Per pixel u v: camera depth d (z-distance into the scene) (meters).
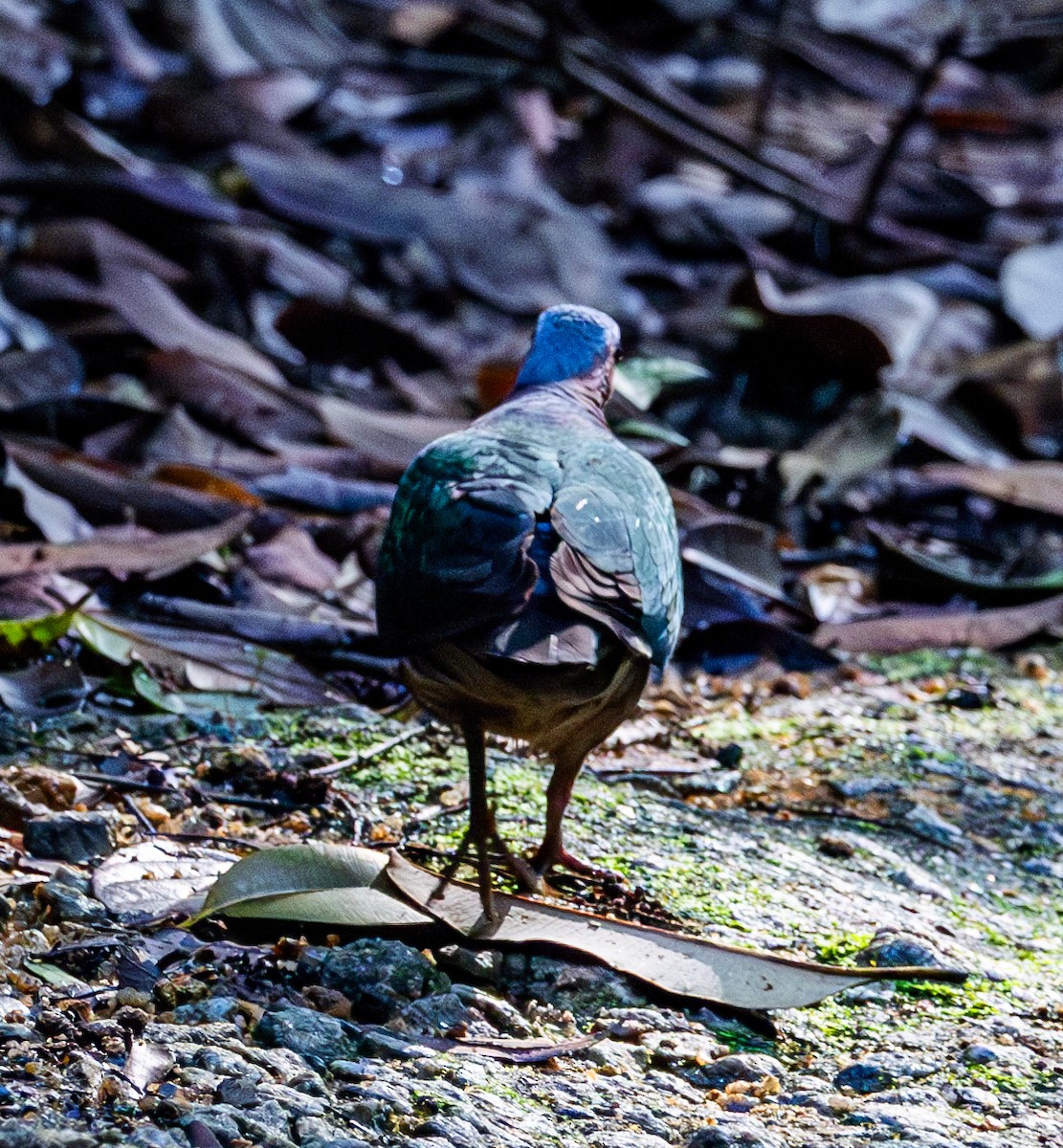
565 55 19.83
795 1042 6.76
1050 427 16.17
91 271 14.92
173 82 18.33
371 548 11.62
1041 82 24.91
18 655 9.33
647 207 19.23
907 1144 5.75
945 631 12.48
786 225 19.48
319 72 19.84
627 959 6.89
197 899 6.98
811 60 23.61
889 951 7.46
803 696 11.33
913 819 9.43
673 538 7.06
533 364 8.07
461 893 7.08
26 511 11.07
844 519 14.30
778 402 15.91
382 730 9.26
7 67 17.50
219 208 16.41
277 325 15.23
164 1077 5.54
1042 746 10.87
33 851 7.28
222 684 9.61
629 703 6.97
